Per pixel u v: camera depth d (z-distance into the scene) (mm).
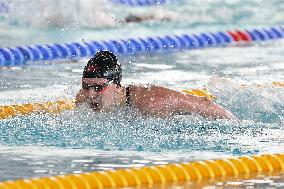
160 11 34156
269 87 19672
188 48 28562
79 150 14477
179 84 21422
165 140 15188
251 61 25328
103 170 12875
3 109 18125
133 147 14703
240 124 16797
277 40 30031
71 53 27094
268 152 14281
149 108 16641
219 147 14727
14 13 31797
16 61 25516
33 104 18672
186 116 16859
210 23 32531
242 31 30797
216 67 24266
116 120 16297
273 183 12359
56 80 22000
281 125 16828
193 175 12883
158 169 12945
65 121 16516
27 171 12773
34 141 15156
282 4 36750
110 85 16188
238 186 12141
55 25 31125
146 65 24766
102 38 29188
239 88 19359
